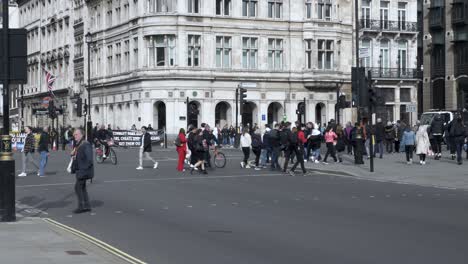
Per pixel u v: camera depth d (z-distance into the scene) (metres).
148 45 63.47
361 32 70.38
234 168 31.56
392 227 13.28
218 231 12.93
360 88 28.70
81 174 16.02
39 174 27.86
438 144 34.75
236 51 65.00
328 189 21.38
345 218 14.62
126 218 14.92
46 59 94.12
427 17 71.62
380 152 36.44
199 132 28.25
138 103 64.75
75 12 83.44
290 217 14.84
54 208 17.09
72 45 84.62
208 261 10.09
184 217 14.97
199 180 25.06
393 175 26.02
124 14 68.81
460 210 15.95
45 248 10.66
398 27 72.44
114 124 71.06
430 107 71.38
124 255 10.48
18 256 9.95
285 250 10.91
